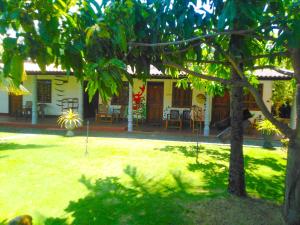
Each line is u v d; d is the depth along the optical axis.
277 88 15.43
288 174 3.69
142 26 2.93
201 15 2.61
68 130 13.41
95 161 8.94
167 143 11.90
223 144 11.95
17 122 16.11
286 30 2.15
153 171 8.01
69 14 2.07
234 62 3.50
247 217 5.21
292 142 3.64
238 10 2.11
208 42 3.49
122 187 6.82
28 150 10.12
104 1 2.59
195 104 16.62
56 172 7.86
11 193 6.43
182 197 6.19
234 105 6.08
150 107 17.17
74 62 1.93
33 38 1.67
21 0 1.67
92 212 5.55
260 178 7.67
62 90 18.16
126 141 12.16
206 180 7.35
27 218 3.62
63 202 6.01
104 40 2.31
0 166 8.26
